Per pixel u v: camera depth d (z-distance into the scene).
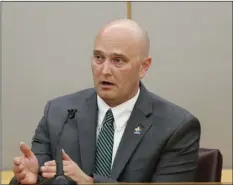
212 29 11.31
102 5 11.20
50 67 11.27
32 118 11.35
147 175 6.26
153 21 11.24
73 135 6.57
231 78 11.44
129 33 6.17
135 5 11.22
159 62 11.32
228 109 11.49
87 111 6.70
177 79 11.37
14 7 11.16
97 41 6.20
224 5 11.28
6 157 11.30
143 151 6.29
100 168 6.31
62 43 11.26
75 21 11.20
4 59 11.21
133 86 6.38
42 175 5.57
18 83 11.27
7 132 11.31
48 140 6.76
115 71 6.11
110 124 6.48
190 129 6.50
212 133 11.55
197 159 6.62
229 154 11.53
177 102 11.41
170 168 6.27
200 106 11.47
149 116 6.52
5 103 11.27
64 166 5.60
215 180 6.80
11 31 11.20
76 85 11.31
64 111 6.84
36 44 11.23
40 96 11.32
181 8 11.26
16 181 6.06
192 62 11.37
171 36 11.29
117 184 4.91
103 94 6.21
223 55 11.38
